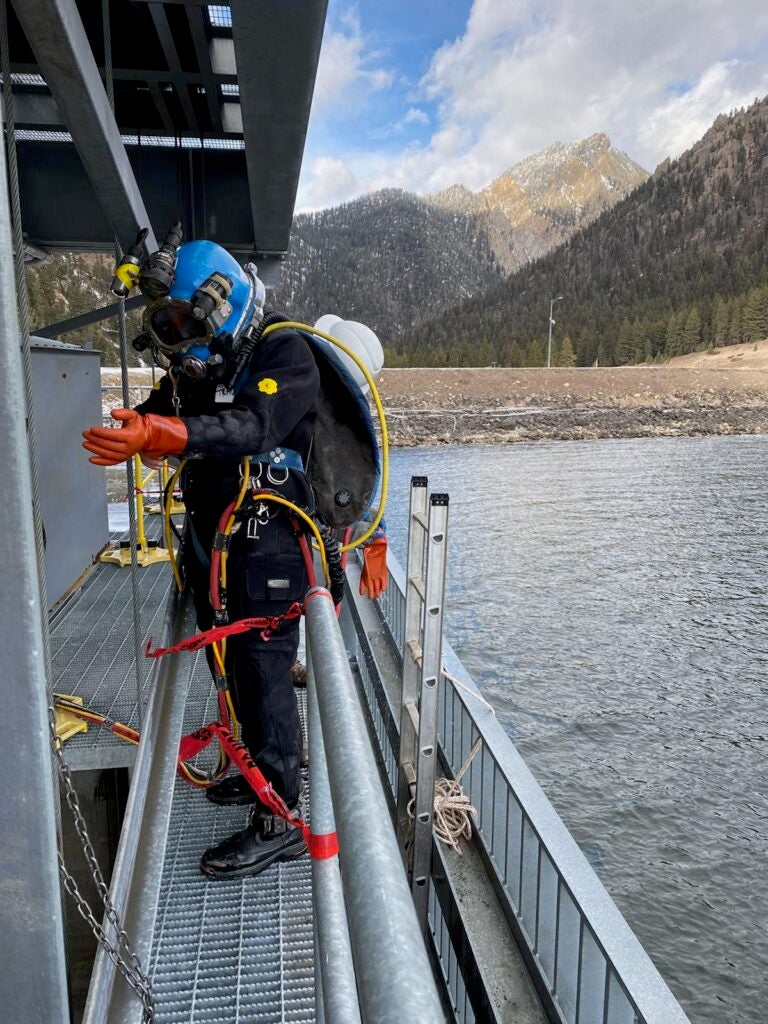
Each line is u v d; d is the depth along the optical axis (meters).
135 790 1.68
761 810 15.54
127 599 4.05
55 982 0.98
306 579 1.78
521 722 19.59
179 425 1.36
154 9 2.83
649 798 16.06
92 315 4.88
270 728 1.90
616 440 80.00
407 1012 0.39
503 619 26.72
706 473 57.03
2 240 0.79
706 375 95.69
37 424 3.83
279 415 1.54
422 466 60.50
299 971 1.69
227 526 1.71
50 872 0.94
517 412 82.56
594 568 33.03
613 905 2.04
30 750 0.90
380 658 4.50
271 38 2.06
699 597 29.41
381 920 0.46
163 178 4.80
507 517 42.56
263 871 1.99
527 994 2.42
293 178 3.58
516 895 2.64
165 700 2.04
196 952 1.75
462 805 3.15
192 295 1.54
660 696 20.77
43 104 3.64
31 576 0.86
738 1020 10.87
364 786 0.61
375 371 2.96
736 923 12.60
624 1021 1.82
